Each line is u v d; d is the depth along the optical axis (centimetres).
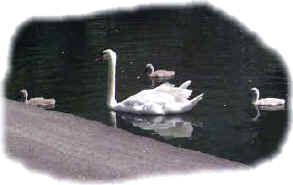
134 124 2409
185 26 3875
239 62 3097
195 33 3694
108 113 2503
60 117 2238
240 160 1970
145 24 3956
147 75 2977
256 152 2042
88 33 3788
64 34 3788
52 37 3722
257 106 2506
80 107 2523
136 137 2073
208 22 3941
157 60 3189
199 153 1950
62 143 1900
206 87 2762
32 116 2191
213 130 2283
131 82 2923
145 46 3447
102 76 2922
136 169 1723
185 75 2947
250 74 2906
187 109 2520
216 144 2138
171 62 3158
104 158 1795
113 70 2622
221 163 1847
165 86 2631
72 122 2188
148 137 2228
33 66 3111
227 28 3756
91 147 1897
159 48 3400
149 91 2608
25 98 2619
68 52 3366
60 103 2567
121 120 2450
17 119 2116
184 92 2581
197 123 2372
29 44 3556
